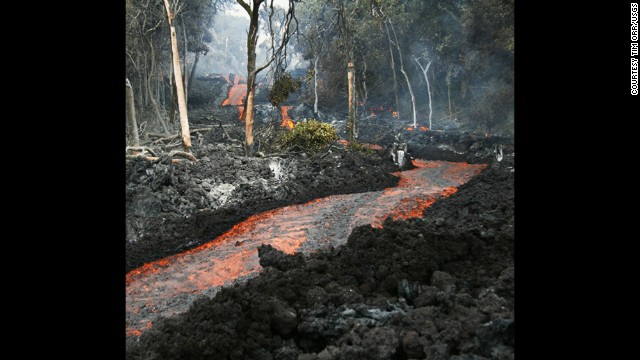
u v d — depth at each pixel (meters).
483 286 5.12
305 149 23.19
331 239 10.18
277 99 21.92
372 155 24.92
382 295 5.25
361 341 4.25
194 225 12.30
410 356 4.03
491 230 6.55
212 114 45.16
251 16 20.03
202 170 16.81
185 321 4.68
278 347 4.58
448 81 42.56
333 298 5.05
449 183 18.84
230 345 4.36
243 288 5.16
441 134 34.69
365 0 40.56
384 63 47.69
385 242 6.11
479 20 30.70
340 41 43.88
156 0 30.47
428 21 41.25
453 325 4.15
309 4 45.75
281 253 6.23
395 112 48.78
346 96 51.69
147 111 34.28
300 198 15.76
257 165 18.16
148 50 35.81
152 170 14.51
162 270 8.94
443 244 5.96
